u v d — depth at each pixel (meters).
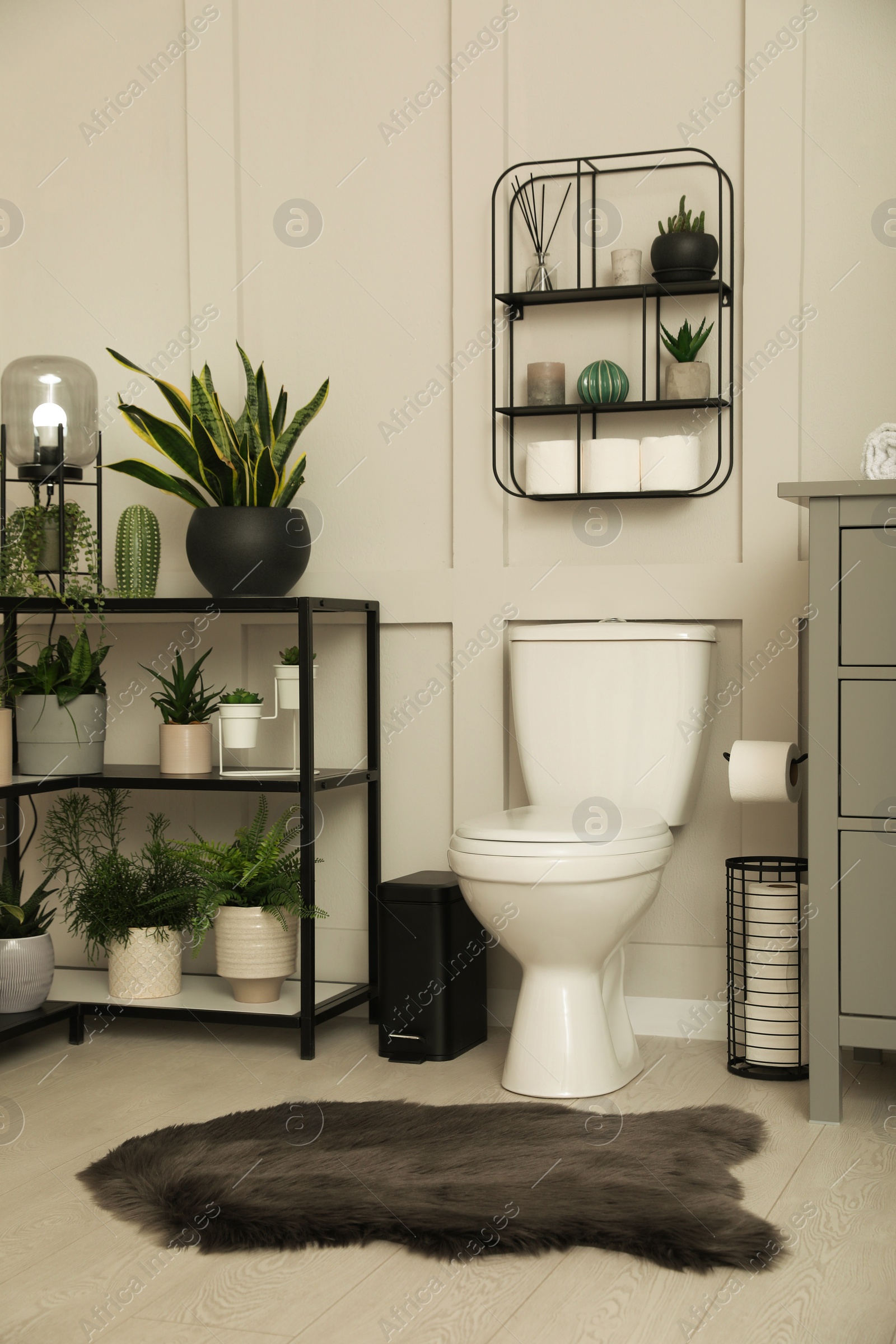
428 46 2.70
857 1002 1.99
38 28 2.99
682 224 2.44
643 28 2.55
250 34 2.82
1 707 2.51
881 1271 1.48
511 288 2.63
